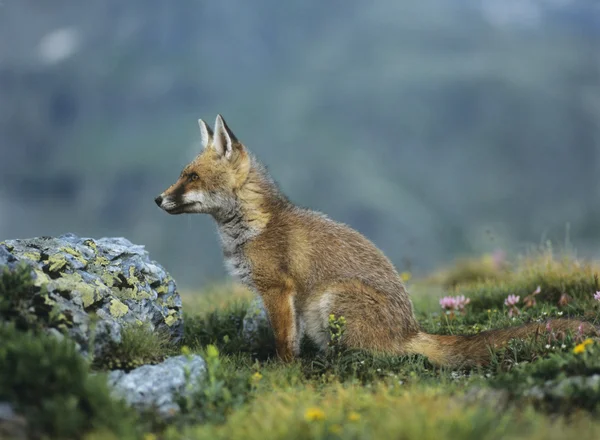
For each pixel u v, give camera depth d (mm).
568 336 6863
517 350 6949
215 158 8539
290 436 4613
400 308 7820
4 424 4727
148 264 7859
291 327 7996
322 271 8016
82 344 6105
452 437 4461
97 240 8102
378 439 4438
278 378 6500
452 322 9211
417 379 6430
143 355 6480
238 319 9320
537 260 11500
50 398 4980
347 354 7441
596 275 9305
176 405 5633
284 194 8914
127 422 4957
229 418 5293
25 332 5777
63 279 6609
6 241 6938
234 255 8469
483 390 5648
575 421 4953
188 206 8547
